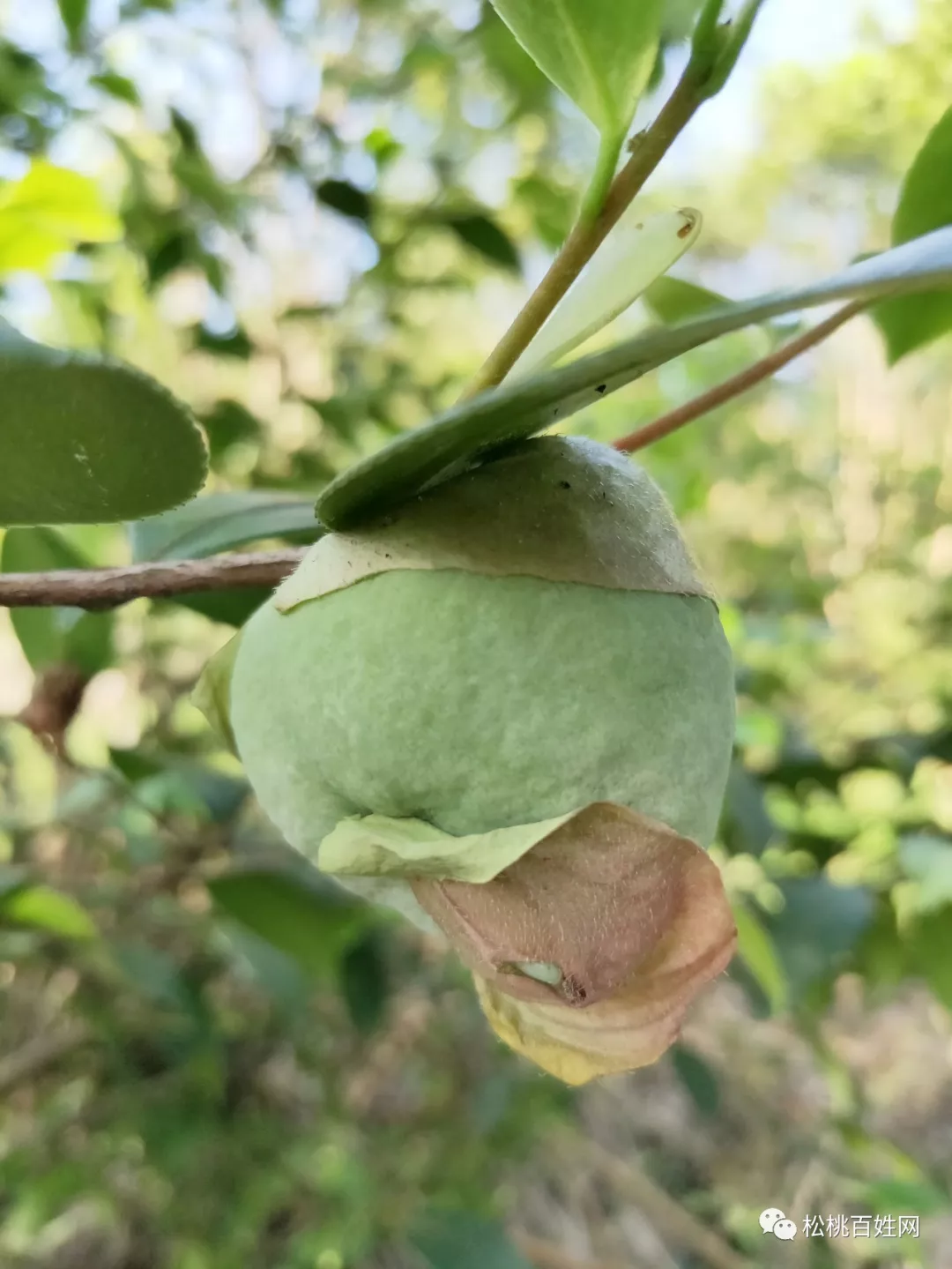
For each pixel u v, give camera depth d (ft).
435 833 0.33
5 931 0.97
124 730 1.42
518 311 0.34
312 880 0.87
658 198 2.03
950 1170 1.50
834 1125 1.14
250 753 0.38
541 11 0.32
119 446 0.29
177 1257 1.19
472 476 0.34
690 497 1.47
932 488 2.84
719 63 0.32
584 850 0.31
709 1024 1.54
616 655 0.32
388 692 0.32
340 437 1.22
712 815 0.35
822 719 1.85
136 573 0.41
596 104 0.32
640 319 1.50
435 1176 1.27
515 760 0.32
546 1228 1.41
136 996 1.19
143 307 1.30
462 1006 1.40
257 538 0.55
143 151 1.21
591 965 0.32
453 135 1.40
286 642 0.35
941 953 0.94
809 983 0.90
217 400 1.14
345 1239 1.16
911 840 0.97
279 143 1.22
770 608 1.68
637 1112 1.58
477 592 0.32
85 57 1.07
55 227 0.82
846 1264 1.20
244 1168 1.25
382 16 1.32
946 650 2.12
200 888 1.21
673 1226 1.31
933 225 0.54
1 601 0.40
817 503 2.79
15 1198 1.23
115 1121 1.22
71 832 1.19
